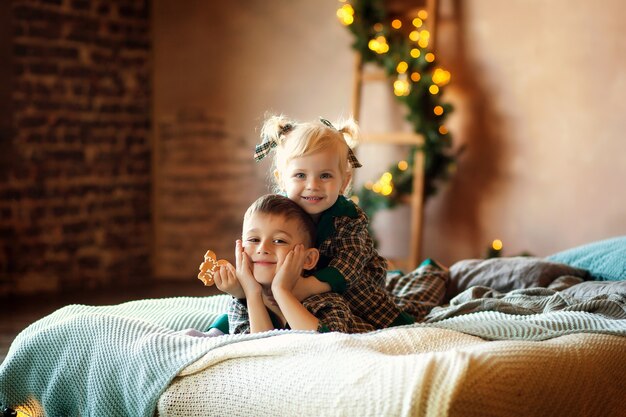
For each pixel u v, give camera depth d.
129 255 6.35
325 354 1.83
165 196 6.46
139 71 6.36
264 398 1.83
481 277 3.16
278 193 2.57
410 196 5.36
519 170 5.14
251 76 6.24
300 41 6.06
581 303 2.48
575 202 4.91
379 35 5.36
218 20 6.30
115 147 6.24
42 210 5.88
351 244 2.34
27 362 2.38
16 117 5.72
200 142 6.39
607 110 4.76
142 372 2.06
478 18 5.27
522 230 5.15
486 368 1.67
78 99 6.02
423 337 1.96
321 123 2.47
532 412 1.73
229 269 2.28
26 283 5.83
